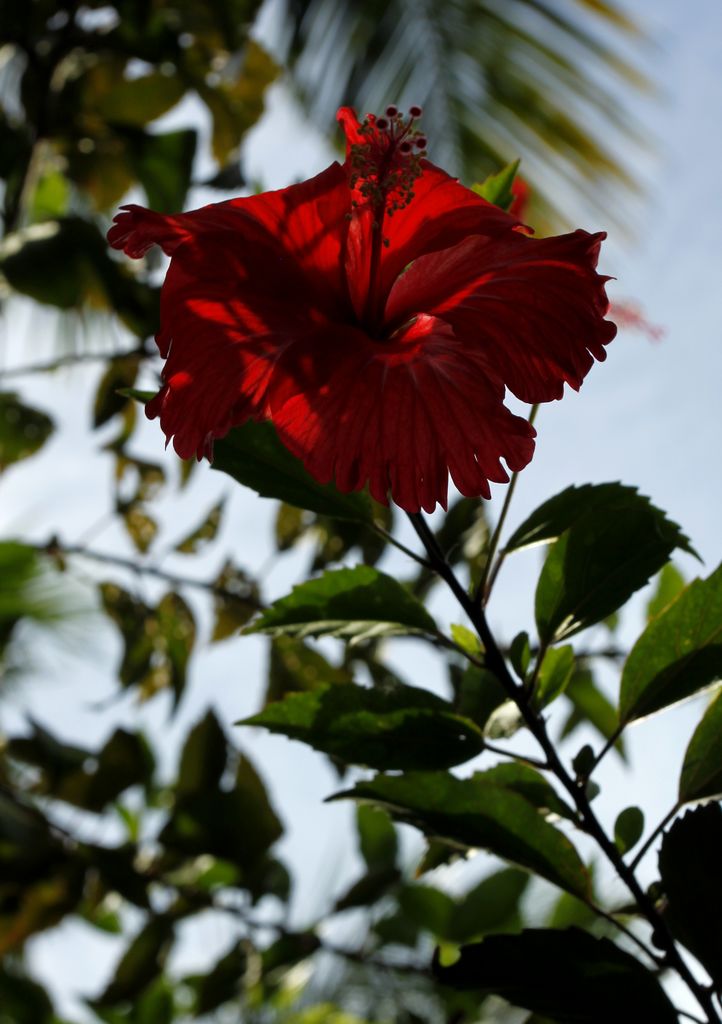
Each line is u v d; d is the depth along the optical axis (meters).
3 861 1.02
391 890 0.95
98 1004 1.00
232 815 1.00
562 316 0.60
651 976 0.60
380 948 0.94
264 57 1.43
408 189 0.62
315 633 0.64
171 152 1.38
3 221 1.35
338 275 0.63
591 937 0.61
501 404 0.60
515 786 0.65
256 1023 1.11
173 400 0.60
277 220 0.62
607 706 0.93
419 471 0.60
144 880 1.03
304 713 0.63
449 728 0.63
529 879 0.93
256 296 0.61
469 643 0.66
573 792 0.62
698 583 0.63
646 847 0.62
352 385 0.60
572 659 0.64
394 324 0.63
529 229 0.61
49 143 1.41
